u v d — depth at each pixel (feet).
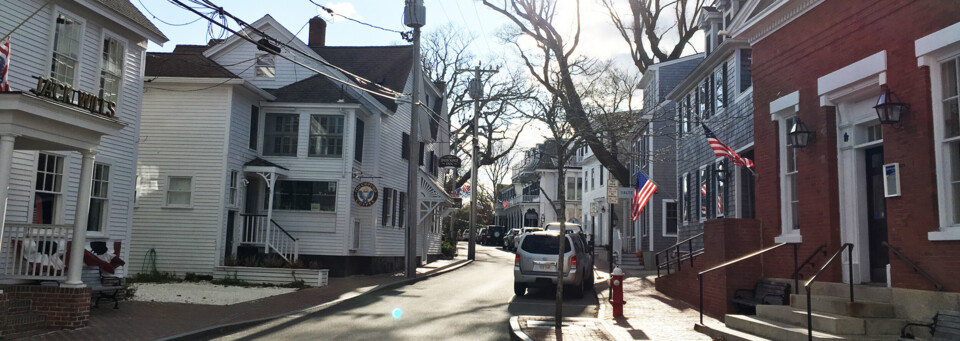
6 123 32.45
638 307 49.32
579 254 61.82
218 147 71.67
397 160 96.99
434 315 47.55
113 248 50.52
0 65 35.35
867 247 36.14
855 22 35.99
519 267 61.05
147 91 72.79
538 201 209.87
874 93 35.09
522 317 44.39
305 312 47.62
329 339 36.81
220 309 47.06
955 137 29.50
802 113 40.42
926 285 30.40
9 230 39.70
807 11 40.27
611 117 74.18
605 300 56.95
